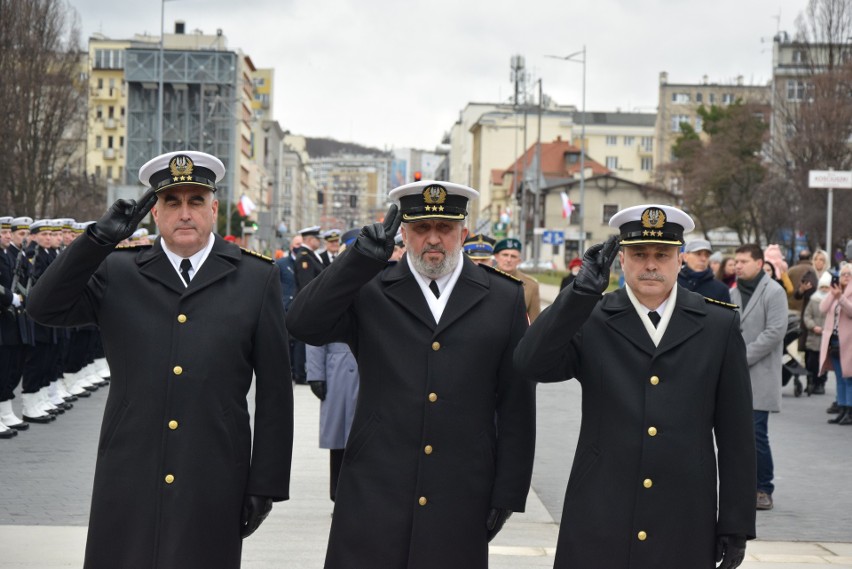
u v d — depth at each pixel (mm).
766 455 9203
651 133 129125
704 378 4875
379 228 4863
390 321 5094
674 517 4758
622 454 4805
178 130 75688
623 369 4887
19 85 38469
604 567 4754
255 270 5176
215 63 75250
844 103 44500
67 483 9516
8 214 38750
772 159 49781
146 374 4953
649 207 4855
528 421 5117
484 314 5117
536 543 7750
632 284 4957
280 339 5133
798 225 43469
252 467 5090
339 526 5027
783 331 9141
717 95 116812
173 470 4887
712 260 18203
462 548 4969
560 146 102250
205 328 5000
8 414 12406
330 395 8484
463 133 144625
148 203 4906
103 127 106562
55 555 7137
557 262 87812
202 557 4898
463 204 5109
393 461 4988
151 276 5055
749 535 4840
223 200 76688
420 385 5016
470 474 5008
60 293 4809
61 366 14398
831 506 9328
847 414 14203
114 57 107625
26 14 38312
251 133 101062
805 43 48125
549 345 4680
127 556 4867
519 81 72250
